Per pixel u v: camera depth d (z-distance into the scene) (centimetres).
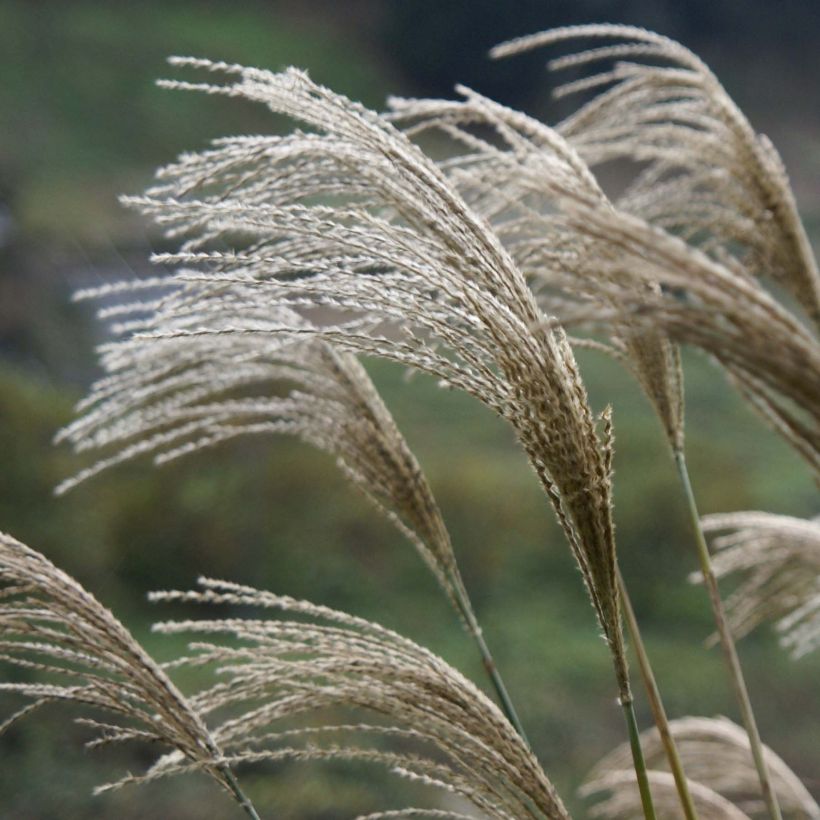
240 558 1345
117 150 2702
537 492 1608
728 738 353
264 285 175
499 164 238
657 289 160
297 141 191
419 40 3644
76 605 196
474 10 3556
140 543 1287
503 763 196
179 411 249
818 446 206
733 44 3966
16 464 1245
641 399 1919
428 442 1780
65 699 196
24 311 1748
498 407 178
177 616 1235
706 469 1662
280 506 1396
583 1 3581
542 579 1466
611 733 1111
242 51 3456
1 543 197
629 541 1519
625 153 292
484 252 178
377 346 179
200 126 2953
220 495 1357
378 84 3581
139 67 3144
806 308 276
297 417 254
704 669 1254
